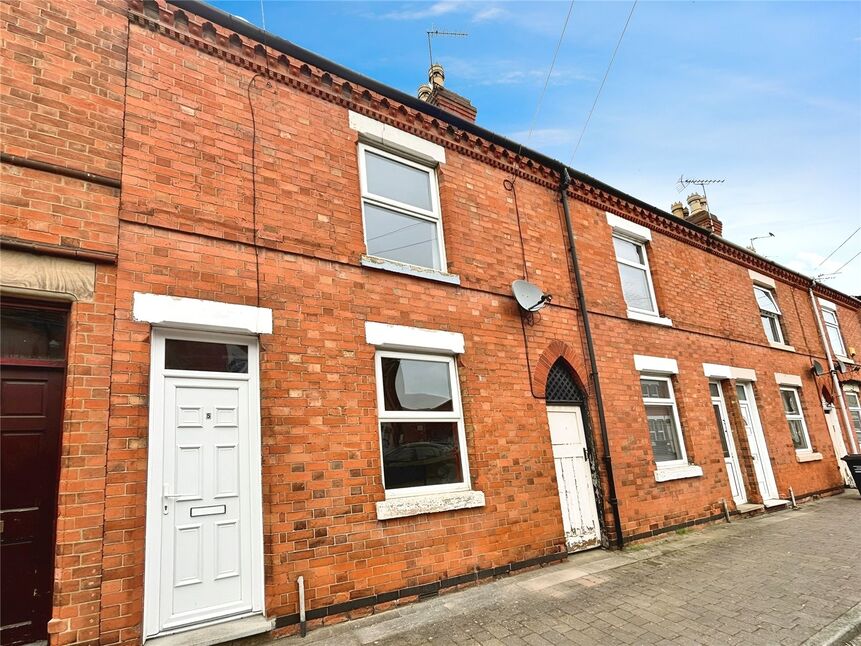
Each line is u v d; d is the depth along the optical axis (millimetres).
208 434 4523
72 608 3586
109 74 4691
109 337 4148
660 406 9094
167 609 4012
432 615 4812
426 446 5938
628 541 7340
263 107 5633
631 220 9992
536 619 4672
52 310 4117
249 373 4875
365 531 5016
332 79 6230
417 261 6715
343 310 5543
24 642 3596
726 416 10484
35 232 4000
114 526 3846
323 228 5684
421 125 7051
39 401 3965
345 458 5086
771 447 10875
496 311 6996
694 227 11227
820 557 6449
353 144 6285
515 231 7758
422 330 6102
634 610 4832
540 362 7234
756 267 13133
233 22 5539
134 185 4574
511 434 6543
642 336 9062
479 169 7645
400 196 6828
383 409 5688
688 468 8656
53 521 3838
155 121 4848
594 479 7453
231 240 4988
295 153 5730
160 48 5074
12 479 3752
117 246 4352
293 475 4730
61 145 4281
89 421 3906
